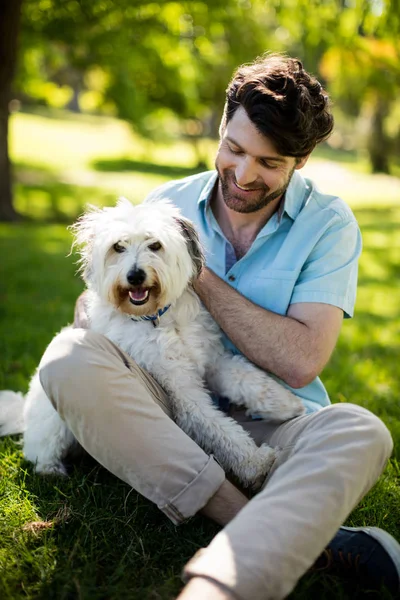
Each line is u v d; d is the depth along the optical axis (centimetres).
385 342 516
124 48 1088
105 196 1515
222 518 209
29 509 243
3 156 1141
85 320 283
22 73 1270
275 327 240
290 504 178
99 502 248
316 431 200
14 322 516
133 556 214
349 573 202
